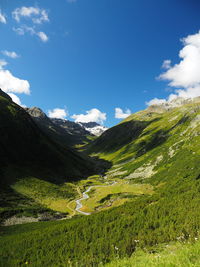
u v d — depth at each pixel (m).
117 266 13.07
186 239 19.03
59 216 79.44
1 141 129.75
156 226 29.95
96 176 177.50
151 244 22.03
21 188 100.56
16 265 32.78
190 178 81.75
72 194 114.06
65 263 27.11
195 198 39.38
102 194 108.12
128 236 28.69
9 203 81.06
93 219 45.25
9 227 62.72
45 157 157.50
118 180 161.88
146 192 99.19
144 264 10.69
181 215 29.73
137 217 36.25
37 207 83.44
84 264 22.98
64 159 177.88
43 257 32.06
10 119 153.50
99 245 28.28
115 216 43.91
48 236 42.41
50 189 111.12
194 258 9.45
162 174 123.12
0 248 41.12
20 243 41.69
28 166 131.25
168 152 163.62
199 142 138.62
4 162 116.69
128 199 89.31
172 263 9.25
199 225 22.02
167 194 56.28
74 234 37.59
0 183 96.56
